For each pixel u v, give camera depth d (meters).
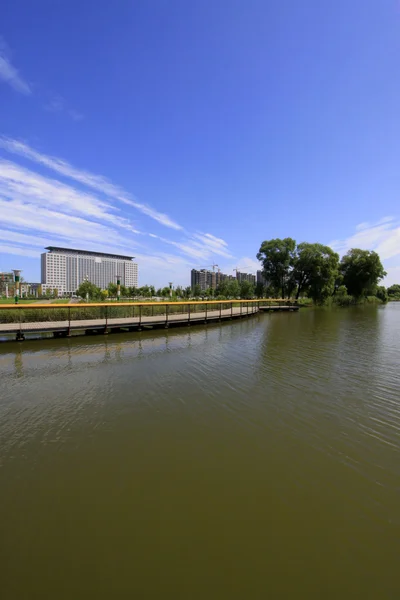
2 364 9.37
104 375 8.19
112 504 3.28
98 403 6.21
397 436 4.81
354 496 3.41
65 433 4.93
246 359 10.05
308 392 6.82
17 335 12.95
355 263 53.97
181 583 2.38
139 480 3.70
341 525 2.98
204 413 5.69
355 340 13.99
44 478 3.75
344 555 2.64
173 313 22.27
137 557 2.62
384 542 2.78
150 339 14.07
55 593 2.31
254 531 2.90
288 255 45.97
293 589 2.32
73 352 11.12
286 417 5.51
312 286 44.78
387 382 7.54
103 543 2.77
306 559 2.60
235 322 22.22
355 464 4.04
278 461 4.11
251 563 2.56
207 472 3.86
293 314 30.81
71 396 6.62
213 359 10.05
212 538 2.82
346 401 6.28
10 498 3.39
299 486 3.58
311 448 4.45
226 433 4.90
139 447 4.48
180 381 7.65
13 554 2.66
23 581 2.41
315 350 11.59
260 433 4.90
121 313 18.92
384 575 2.45
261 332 16.77
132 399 6.41
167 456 4.23
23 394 6.74
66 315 16.47
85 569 2.51
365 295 55.97
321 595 2.27
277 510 3.18
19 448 4.47
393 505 3.27
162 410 5.83
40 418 5.50
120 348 11.89
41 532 2.90
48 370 8.69
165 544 2.75
